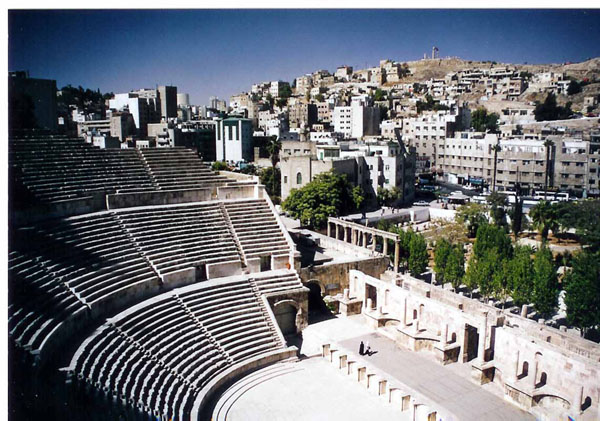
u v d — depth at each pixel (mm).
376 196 115625
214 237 52844
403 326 48219
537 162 125250
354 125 178125
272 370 42531
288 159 109062
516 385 37688
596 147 115250
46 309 34844
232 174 65688
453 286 65125
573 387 35969
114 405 30547
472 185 139875
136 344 37906
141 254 46688
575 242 86625
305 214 91188
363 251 62281
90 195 49344
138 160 57125
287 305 51438
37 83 68375
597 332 52875
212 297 46812
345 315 54750
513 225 90625
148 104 190875
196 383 37438
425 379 41469
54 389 29250
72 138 53531
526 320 46281
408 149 131625
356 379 41469
